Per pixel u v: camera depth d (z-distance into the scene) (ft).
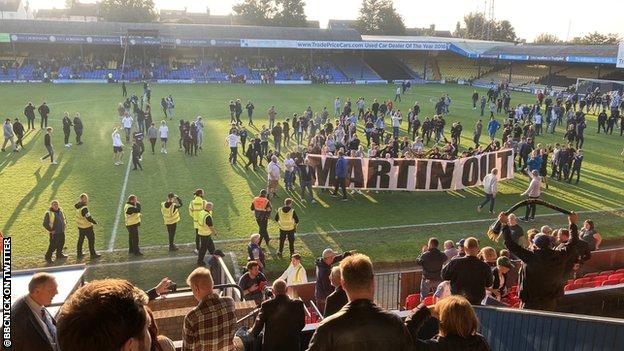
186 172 76.18
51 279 13.56
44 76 182.50
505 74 245.24
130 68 200.85
